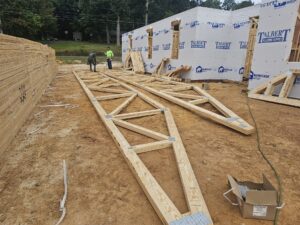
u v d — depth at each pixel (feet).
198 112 16.06
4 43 10.71
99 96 21.34
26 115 14.61
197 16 31.42
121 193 7.38
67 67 62.59
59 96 22.52
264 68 23.22
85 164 9.16
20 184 7.80
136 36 53.93
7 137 10.53
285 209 6.63
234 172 8.66
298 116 15.72
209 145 11.07
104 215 6.42
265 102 19.98
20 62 13.53
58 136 12.09
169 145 10.71
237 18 32.19
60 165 9.07
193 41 32.68
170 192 7.48
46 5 125.90
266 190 6.45
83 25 139.44
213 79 35.37
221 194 7.36
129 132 12.52
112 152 10.25
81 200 7.02
